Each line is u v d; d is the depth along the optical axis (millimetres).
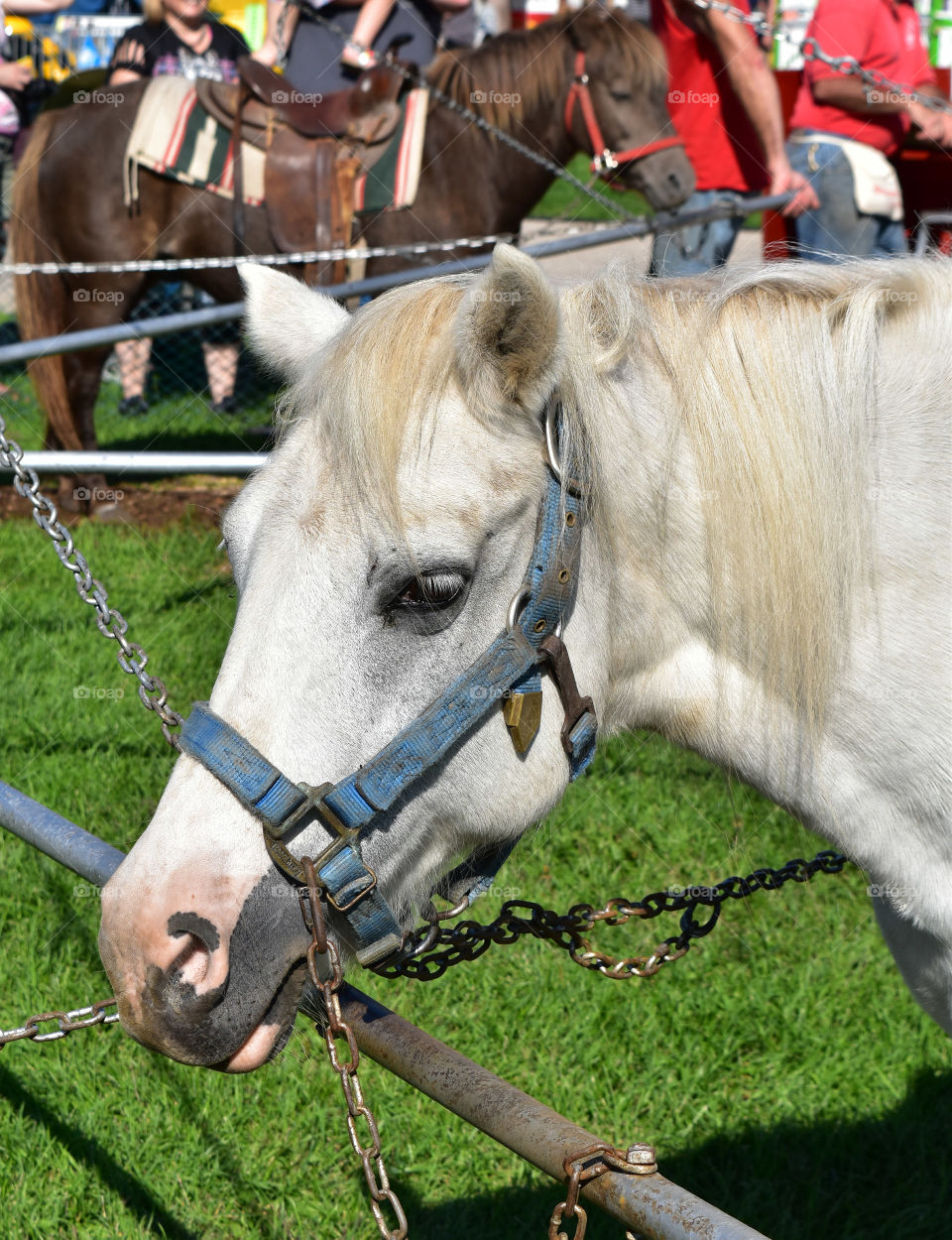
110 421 6484
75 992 2430
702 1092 2277
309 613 1172
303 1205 2014
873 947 2648
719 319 1334
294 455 1219
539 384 1186
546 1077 2271
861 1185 2105
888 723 1346
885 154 4590
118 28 8016
